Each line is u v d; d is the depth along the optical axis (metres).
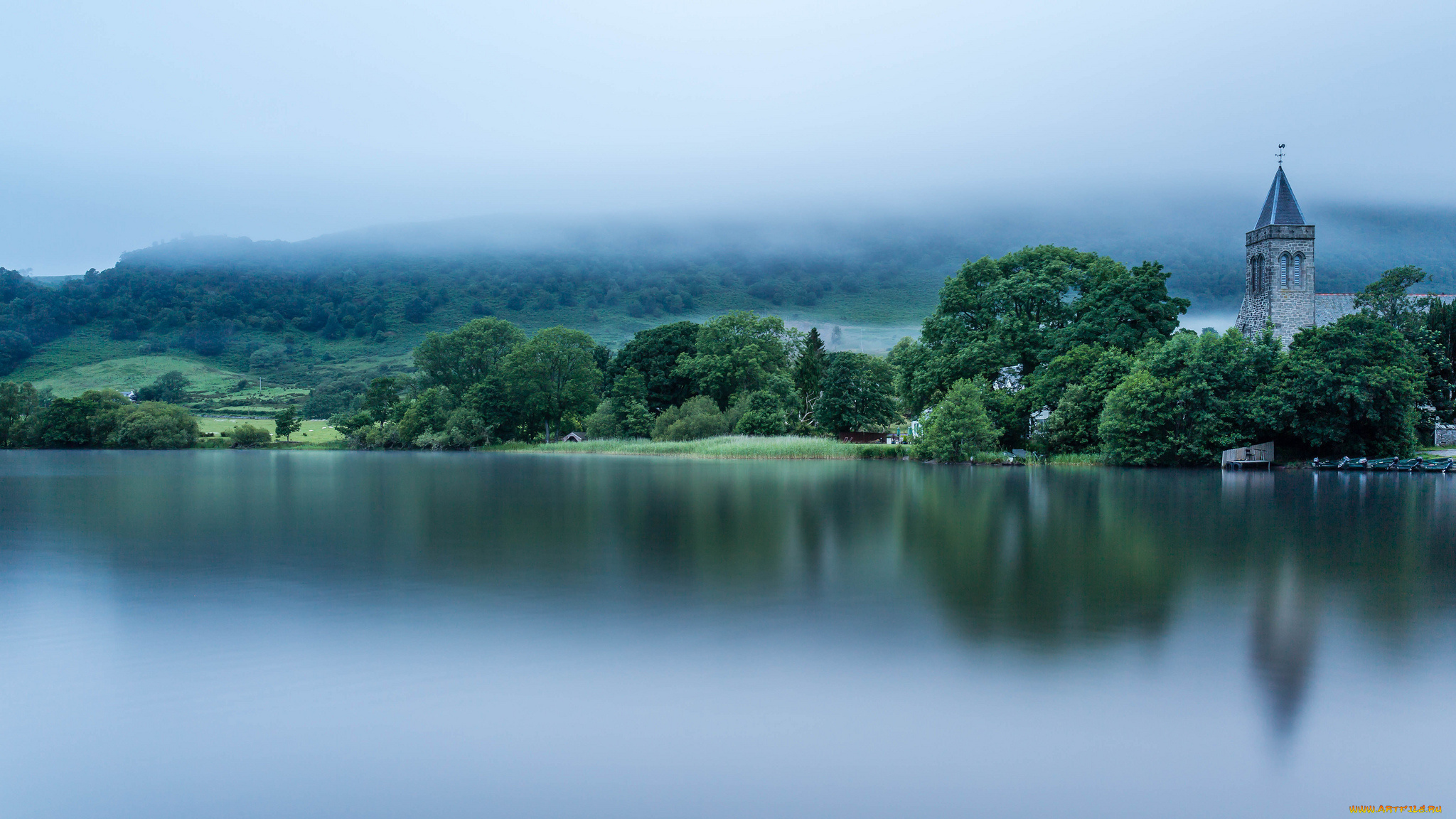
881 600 16.05
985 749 9.38
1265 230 99.19
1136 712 10.38
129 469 69.94
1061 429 68.50
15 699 10.95
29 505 36.19
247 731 9.95
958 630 13.84
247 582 18.06
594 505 34.94
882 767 8.98
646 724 10.08
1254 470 60.53
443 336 133.38
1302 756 9.20
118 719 10.29
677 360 121.50
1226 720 10.11
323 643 13.34
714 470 65.00
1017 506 34.16
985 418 71.62
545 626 14.21
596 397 128.00
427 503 36.56
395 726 10.06
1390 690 11.07
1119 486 45.88
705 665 12.12
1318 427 60.56
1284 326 98.25
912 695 10.92
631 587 17.31
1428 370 70.50
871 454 81.62
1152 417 62.91
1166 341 72.06
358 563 20.45
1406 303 84.19
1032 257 85.69
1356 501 36.19
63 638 13.67
